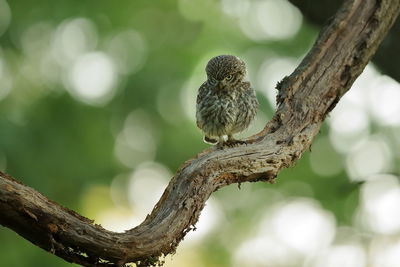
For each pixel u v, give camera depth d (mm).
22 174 13781
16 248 14508
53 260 14500
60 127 15086
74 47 15609
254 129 14414
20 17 15211
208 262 16828
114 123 15234
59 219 6832
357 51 9016
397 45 10609
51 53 15531
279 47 16031
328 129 16031
